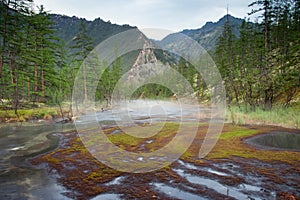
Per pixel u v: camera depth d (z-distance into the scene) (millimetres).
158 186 6582
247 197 5758
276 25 25406
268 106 21203
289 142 11344
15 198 6035
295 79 20641
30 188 6672
